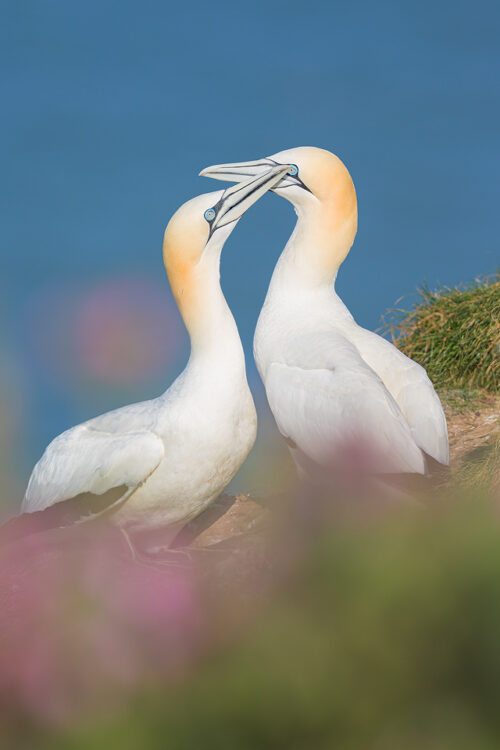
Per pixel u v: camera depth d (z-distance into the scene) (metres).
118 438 13.42
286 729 6.26
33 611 8.00
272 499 15.68
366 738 6.18
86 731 6.55
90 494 13.37
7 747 6.84
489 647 6.12
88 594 7.72
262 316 16.42
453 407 18.58
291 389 14.41
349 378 13.67
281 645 6.37
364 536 6.54
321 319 15.76
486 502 7.45
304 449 14.12
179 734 6.37
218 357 13.60
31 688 6.99
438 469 13.39
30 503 13.88
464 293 20.98
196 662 6.69
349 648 6.26
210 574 9.50
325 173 16.09
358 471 12.52
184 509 13.69
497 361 19.31
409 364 14.39
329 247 16.27
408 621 6.24
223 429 13.38
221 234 14.12
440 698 6.17
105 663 6.91
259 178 14.62
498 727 6.08
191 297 13.80
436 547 6.39
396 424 13.09
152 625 7.11
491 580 6.20
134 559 13.52
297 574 6.59
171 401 13.54
